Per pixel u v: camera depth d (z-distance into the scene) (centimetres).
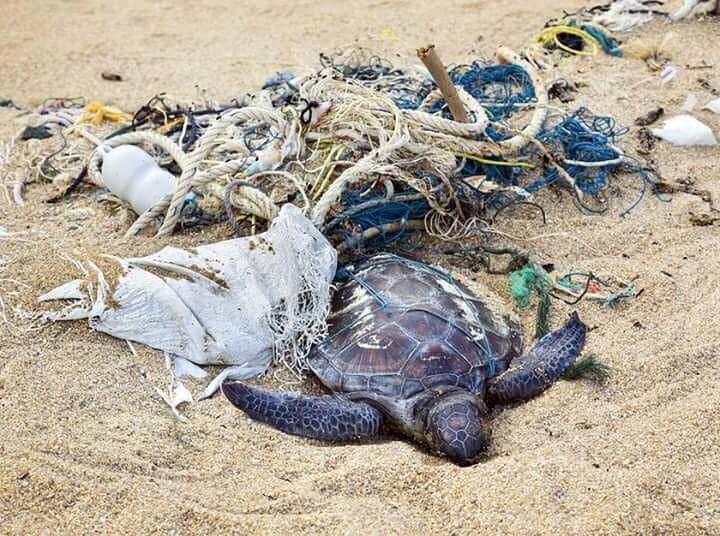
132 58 346
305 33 365
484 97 270
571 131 249
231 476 160
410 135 215
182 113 270
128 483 157
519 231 225
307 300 191
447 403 166
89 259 197
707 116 270
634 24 329
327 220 208
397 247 218
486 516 150
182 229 219
